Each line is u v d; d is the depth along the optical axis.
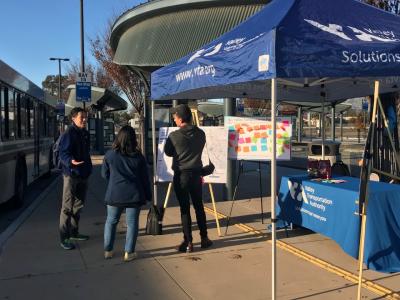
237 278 5.36
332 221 6.03
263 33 4.61
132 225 5.97
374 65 4.56
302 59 4.34
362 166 4.72
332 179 6.90
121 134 5.87
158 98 7.43
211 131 7.32
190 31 10.22
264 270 5.60
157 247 6.58
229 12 9.87
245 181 13.44
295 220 6.91
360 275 4.65
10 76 9.48
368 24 5.46
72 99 29.02
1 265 5.89
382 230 5.54
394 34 5.41
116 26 12.84
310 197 6.55
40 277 5.46
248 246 6.58
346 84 8.15
